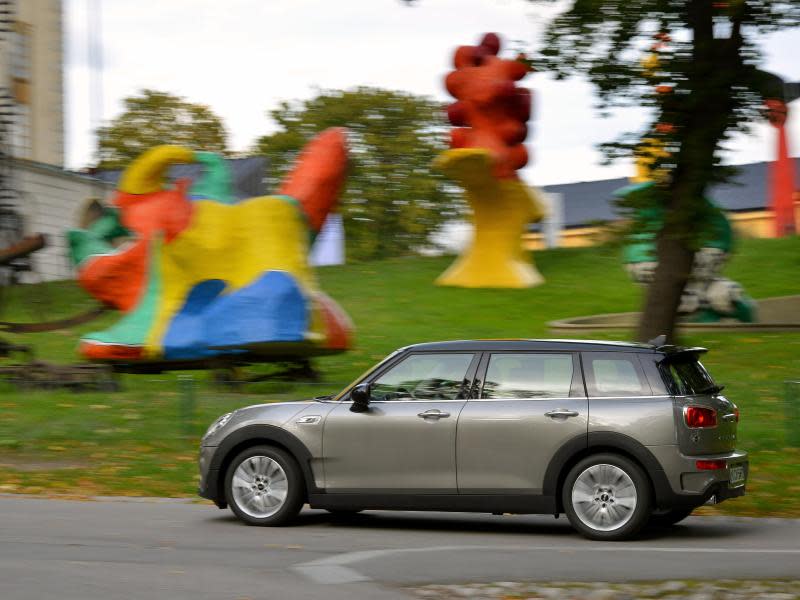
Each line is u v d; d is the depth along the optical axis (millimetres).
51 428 17875
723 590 7840
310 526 11422
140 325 23297
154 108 64500
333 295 41250
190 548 9820
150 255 23453
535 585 8086
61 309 37906
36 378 22188
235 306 22984
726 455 10688
